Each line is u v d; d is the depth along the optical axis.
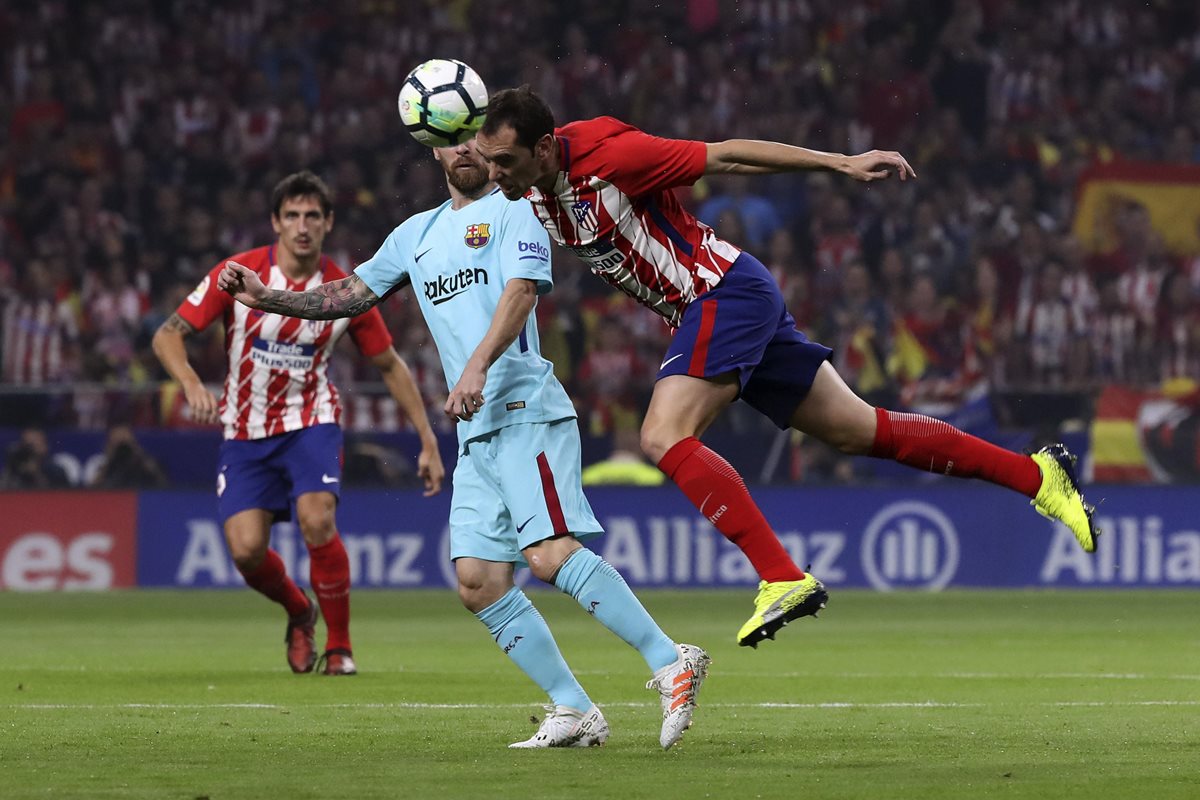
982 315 67.69
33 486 54.97
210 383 63.56
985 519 55.41
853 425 18.95
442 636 37.88
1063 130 76.69
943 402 56.69
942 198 72.31
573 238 17.69
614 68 78.50
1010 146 74.62
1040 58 78.31
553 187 17.36
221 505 28.58
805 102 77.38
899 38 78.31
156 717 21.38
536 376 18.55
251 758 17.19
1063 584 55.31
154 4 78.31
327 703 23.39
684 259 17.73
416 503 55.44
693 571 55.22
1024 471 19.22
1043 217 73.06
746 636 17.27
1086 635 37.97
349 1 79.19
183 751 17.78
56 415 55.09
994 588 55.28
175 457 55.56
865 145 76.69
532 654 18.34
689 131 77.31
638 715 21.70
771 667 30.06
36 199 71.50
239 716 21.48
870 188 71.69
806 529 55.25
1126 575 55.25
